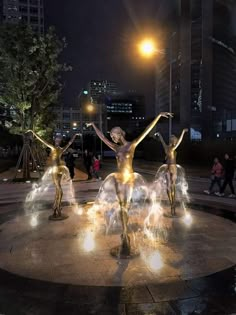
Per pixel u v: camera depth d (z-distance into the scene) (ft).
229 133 151.74
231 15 229.86
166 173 30.32
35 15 389.19
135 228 25.34
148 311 13.17
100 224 26.84
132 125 502.79
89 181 61.11
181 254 19.71
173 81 242.37
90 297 14.39
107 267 17.74
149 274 16.80
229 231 24.72
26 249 20.89
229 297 14.33
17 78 58.80
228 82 236.84
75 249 20.68
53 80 63.31
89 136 273.33
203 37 224.33
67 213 31.37
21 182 59.16
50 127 85.20
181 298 14.25
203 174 80.07
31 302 13.99
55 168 29.43
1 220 29.27
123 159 19.97
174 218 28.68
